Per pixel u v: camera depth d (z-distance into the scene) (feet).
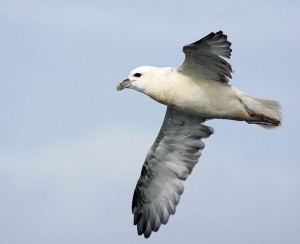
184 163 60.34
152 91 55.11
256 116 55.36
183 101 54.90
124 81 55.57
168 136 59.93
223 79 54.08
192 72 54.34
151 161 60.70
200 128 59.36
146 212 61.11
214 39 50.88
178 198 60.29
